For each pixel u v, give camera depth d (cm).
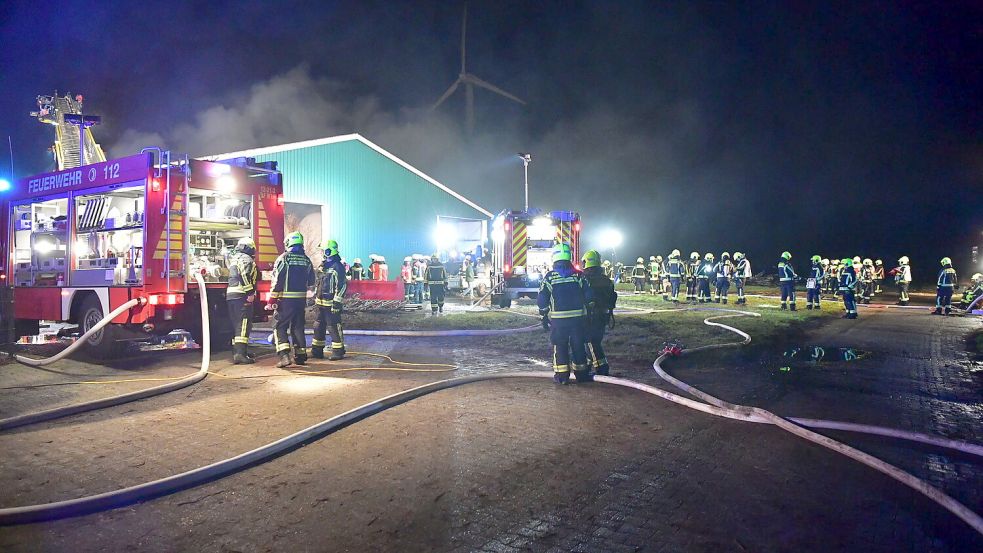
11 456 427
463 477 391
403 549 296
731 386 667
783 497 362
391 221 2409
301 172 2172
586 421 521
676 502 354
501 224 1756
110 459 422
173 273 824
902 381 699
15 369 762
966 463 421
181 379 669
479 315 1494
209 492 365
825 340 1066
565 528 320
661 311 1636
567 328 668
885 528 321
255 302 927
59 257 952
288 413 544
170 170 818
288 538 307
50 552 290
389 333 1099
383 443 459
